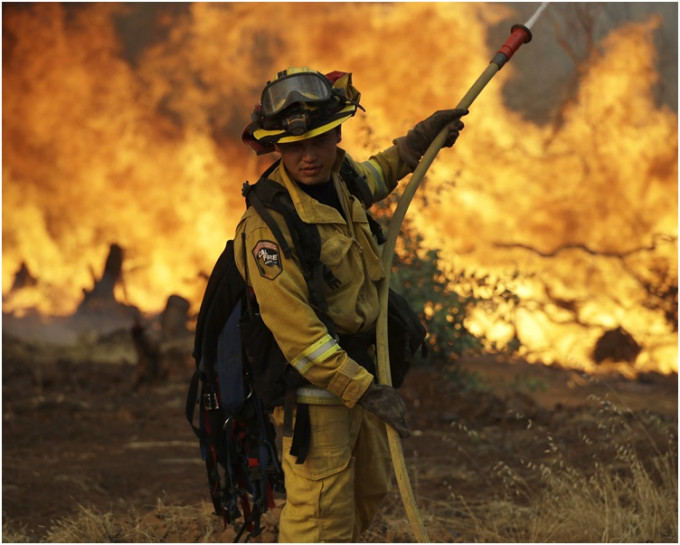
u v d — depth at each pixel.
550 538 12.67
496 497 14.65
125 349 35.91
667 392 30.09
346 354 8.57
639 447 17.02
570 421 20.33
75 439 19.69
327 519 9.09
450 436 19.44
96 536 12.88
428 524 13.23
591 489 14.38
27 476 16.41
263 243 8.62
